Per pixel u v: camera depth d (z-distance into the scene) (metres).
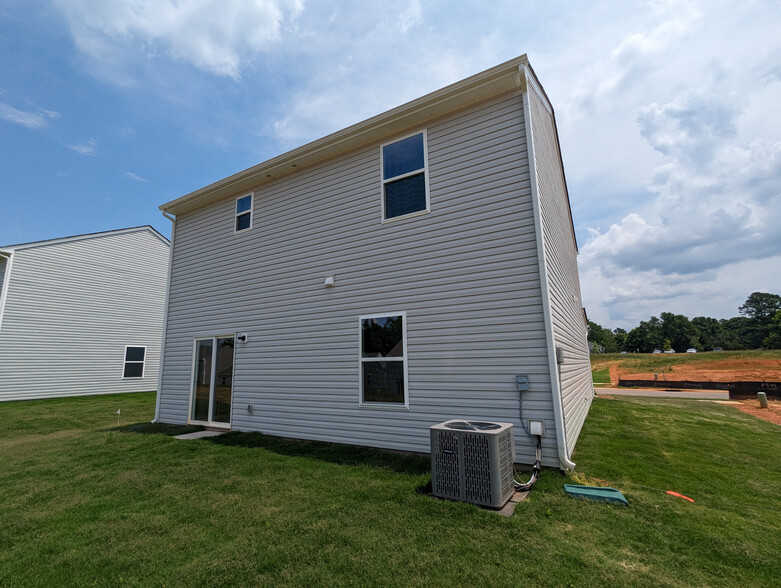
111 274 18.05
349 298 6.63
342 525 3.26
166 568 2.68
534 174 5.12
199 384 8.83
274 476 4.73
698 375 24.48
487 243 5.36
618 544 2.85
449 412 5.30
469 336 5.30
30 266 15.33
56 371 15.76
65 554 2.93
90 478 4.88
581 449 5.90
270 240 8.00
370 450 5.92
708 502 3.73
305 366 6.98
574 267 13.05
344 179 7.07
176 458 5.77
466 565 2.59
